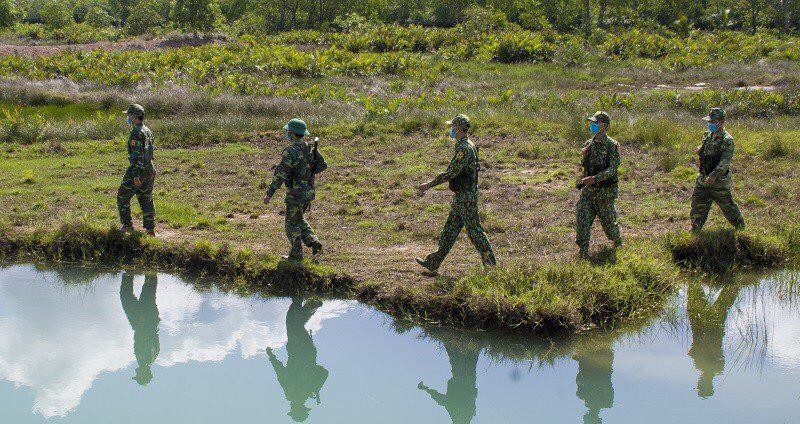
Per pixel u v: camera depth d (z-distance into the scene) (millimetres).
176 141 16375
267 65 29703
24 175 13008
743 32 52344
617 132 16281
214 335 7648
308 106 19781
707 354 7012
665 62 33031
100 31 53969
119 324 7895
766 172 13086
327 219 10797
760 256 9180
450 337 7387
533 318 7262
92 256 9570
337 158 14891
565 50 35719
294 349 7297
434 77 28781
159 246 9383
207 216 10938
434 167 14078
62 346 7320
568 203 11453
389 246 9531
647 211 10961
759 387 6305
